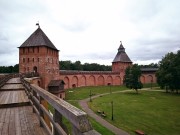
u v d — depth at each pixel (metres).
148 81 93.50
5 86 20.88
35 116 7.90
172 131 23.81
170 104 42.19
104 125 25.89
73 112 2.14
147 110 35.75
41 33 55.38
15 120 7.29
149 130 24.06
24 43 54.97
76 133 2.08
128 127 25.11
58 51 62.22
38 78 46.94
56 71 60.03
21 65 54.69
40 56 52.31
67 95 56.91
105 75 83.50
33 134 5.61
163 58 66.50
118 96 55.19
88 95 57.25
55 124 3.28
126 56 91.31
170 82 61.84
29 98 10.84
